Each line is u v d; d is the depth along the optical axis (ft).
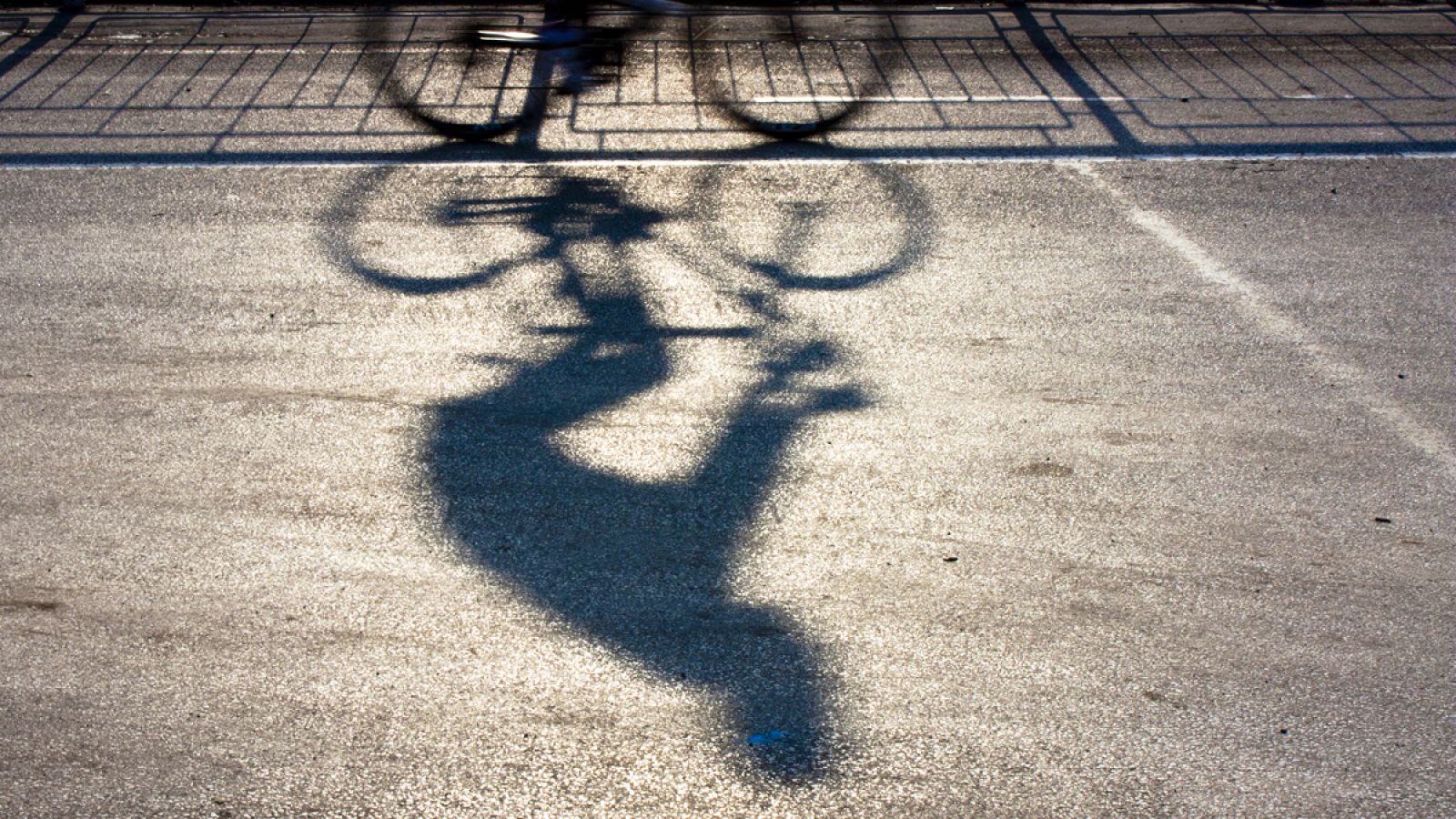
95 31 33.65
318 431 15.20
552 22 25.03
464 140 25.73
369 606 12.16
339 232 21.22
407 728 10.66
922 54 31.96
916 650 11.59
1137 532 13.34
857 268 19.83
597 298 18.71
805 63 31.14
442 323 17.95
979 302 18.65
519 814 9.77
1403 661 11.50
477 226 21.47
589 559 12.85
